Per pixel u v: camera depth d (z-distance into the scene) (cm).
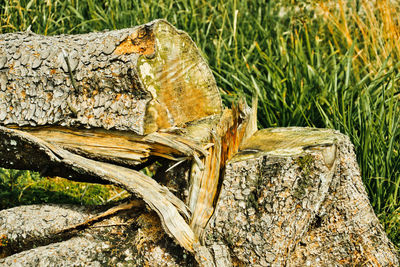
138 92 178
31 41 198
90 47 187
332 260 191
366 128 238
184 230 183
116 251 184
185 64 200
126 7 346
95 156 195
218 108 221
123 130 180
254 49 339
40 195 267
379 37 327
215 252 177
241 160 185
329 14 366
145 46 182
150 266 181
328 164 178
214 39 343
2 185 270
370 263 190
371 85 278
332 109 256
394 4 347
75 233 195
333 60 309
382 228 203
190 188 193
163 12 351
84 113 184
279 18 374
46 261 173
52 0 356
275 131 211
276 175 177
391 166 233
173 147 186
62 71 185
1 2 340
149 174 285
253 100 214
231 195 181
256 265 175
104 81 180
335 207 192
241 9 366
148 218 192
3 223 202
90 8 344
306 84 283
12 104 193
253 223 177
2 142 198
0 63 193
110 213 196
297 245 188
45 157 195
